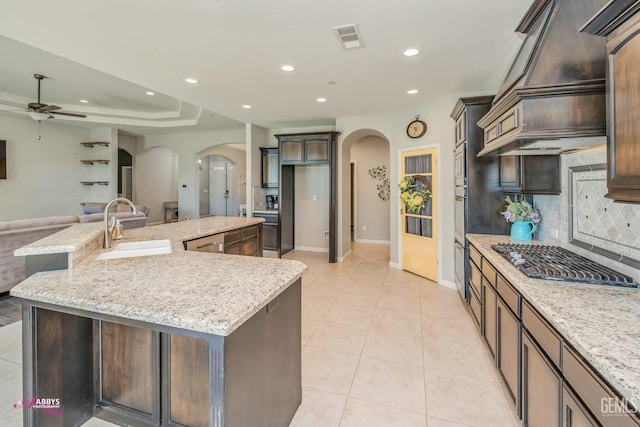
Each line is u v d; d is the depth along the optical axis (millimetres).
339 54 2932
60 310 1394
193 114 6711
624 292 1492
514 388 1771
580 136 1652
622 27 1120
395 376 2232
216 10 2199
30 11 2203
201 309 1208
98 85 5047
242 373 1266
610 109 1199
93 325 1760
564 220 2430
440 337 2805
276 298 1582
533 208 2969
